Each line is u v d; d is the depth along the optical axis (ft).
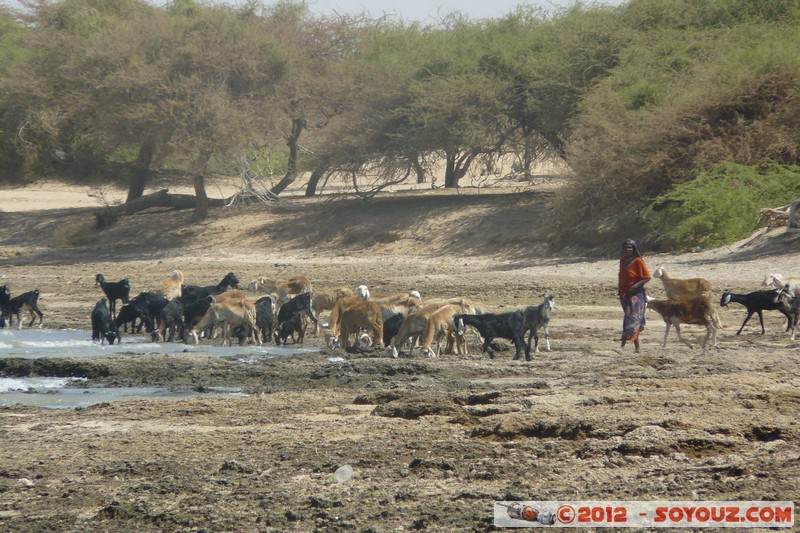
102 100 241.76
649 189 181.98
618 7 233.14
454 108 227.61
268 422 60.23
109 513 41.47
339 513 40.50
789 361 72.90
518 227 207.21
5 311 125.08
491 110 230.48
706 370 69.92
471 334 100.58
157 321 116.06
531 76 231.50
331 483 45.34
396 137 241.35
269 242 228.84
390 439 53.47
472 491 42.73
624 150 182.50
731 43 200.03
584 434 51.11
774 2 217.15
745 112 182.29
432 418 58.95
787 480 41.55
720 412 53.16
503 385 69.46
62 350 100.83
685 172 175.73
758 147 174.19
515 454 48.70
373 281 164.55
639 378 67.00
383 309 98.63
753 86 178.91
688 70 200.54
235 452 52.29
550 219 198.70
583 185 187.01
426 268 185.78
